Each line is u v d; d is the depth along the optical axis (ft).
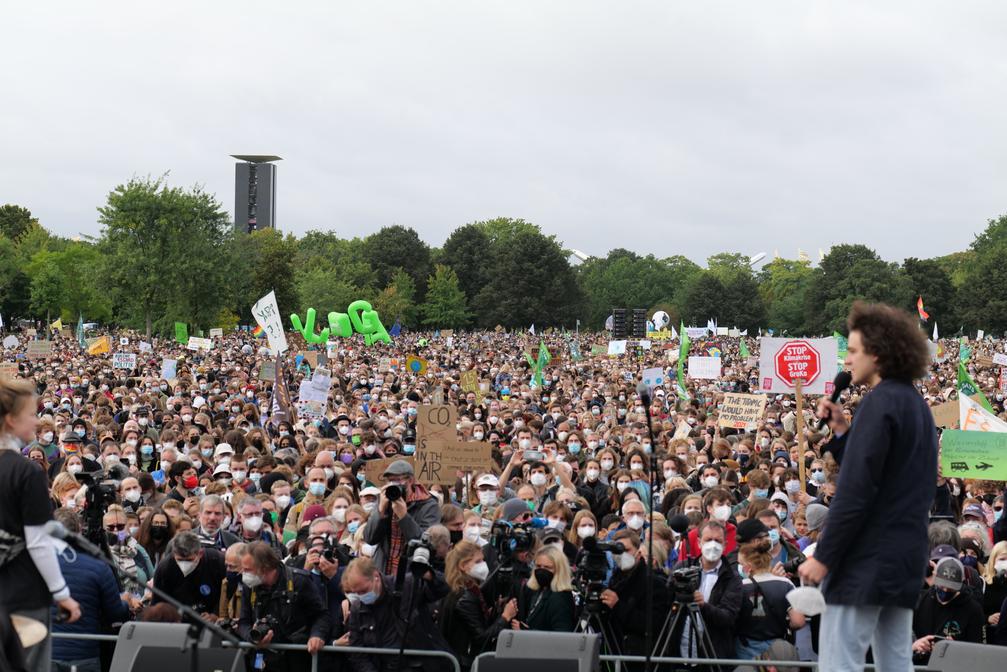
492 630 27.78
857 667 15.85
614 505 46.83
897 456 15.78
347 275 466.70
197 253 257.75
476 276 510.99
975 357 202.90
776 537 33.96
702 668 27.78
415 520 34.22
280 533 43.11
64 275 362.33
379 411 81.00
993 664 22.99
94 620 27.81
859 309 16.44
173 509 35.88
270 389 116.16
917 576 15.74
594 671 23.91
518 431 59.52
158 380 106.73
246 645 18.69
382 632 27.50
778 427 82.12
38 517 18.19
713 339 347.56
